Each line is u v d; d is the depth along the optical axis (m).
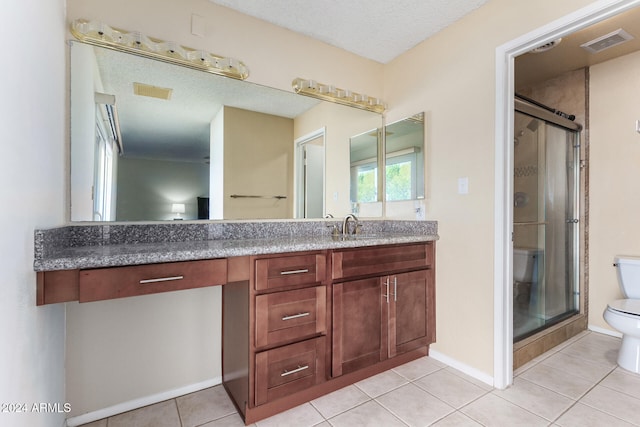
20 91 0.82
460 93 1.98
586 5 1.43
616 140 2.50
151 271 1.19
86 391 1.45
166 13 1.66
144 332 1.58
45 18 1.06
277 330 1.47
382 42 2.24
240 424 1.44
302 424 1.44
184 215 1.76
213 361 1.77
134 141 1.62
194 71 1.78
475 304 1.88
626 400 1.62
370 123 2.51
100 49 1.52
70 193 1.43
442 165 2.09
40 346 1.01
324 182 2.27
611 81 2.51
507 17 1.73
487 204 1.83
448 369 1.96
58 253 1.18
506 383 1.75
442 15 1.94
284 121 2.10
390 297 1.87
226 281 1.35
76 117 1.45
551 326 2.38
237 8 1.86
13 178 0.78
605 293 2.56
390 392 1.70
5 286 0.73
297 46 2.12
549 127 2.50
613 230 2.52
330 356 1.63
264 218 2.03
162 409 1.55
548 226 2.50
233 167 1.91
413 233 2.27
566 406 1.57
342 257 1.68
